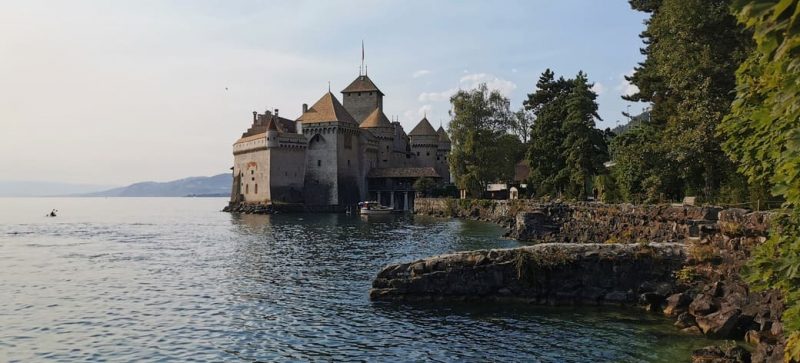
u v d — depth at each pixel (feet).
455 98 295.48
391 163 472.85
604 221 137.59
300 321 77.97
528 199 239.09
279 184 407.23
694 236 92.63
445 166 477.77
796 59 19.84
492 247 155.22
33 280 116.98
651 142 132.57
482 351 63.05
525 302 83.56
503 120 295.48
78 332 74.33
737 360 53.01
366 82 496.23
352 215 365.61
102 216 440.86
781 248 35.86
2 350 66.59
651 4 147.74
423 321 75.97
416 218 312.71
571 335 67.77
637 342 64.23
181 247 182.80
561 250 84.07
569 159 188.34
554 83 278.05
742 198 100.22
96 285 110.22
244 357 62.90
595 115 191.52
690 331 67.36
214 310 85.92
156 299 95.09
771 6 18.38
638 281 81.05
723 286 72.08
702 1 110.63
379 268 126.00
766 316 62.13
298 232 229.45
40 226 307.17
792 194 25.88
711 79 107.55
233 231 247.91
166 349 66.39
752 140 43.60
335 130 412.57
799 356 27.53
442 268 86.69
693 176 124.57
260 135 412.98
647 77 144.15
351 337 69.67
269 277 115.85
